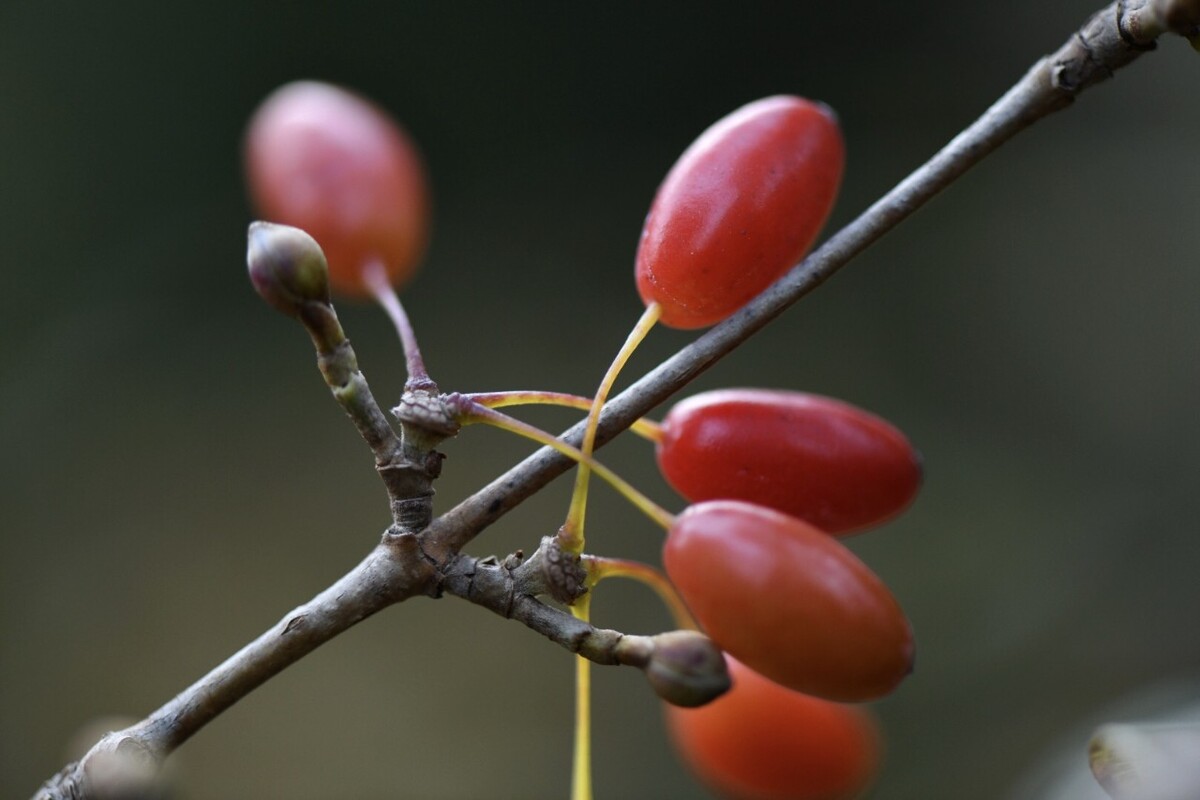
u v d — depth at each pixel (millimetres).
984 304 603
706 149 243
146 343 609
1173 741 234
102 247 620
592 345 617
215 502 587
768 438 241
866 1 646
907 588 536
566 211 646
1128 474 553
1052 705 499
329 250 267
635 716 524
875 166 636
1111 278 592
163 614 561
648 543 552
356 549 578
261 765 527
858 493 242
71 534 575
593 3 652
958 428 579
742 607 233
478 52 653
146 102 630
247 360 613
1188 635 502
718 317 244
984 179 628
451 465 588
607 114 655
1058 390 579
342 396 237
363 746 529
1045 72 240
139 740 235
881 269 617
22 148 616
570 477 569
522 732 527
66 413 592
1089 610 521
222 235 626
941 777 491
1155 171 607
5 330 601
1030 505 553
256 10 639
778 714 258
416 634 551
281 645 236
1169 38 610
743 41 651
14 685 549
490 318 626
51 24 625
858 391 592
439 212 643
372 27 646
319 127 268
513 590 237
